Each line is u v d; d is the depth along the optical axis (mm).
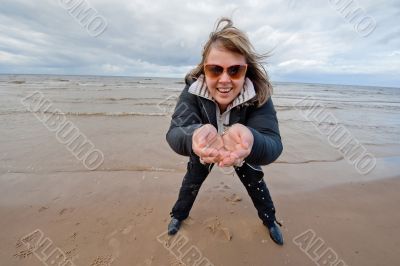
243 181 2439
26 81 33500
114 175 4074
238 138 1130
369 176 4488
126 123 7938
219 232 2744
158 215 3031
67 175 4016
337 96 30875
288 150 5770
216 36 1629
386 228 2951
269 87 1823
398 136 7965
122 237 2645
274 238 2621
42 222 2838
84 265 2289
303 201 3488
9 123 7227
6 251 2414
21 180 3793
